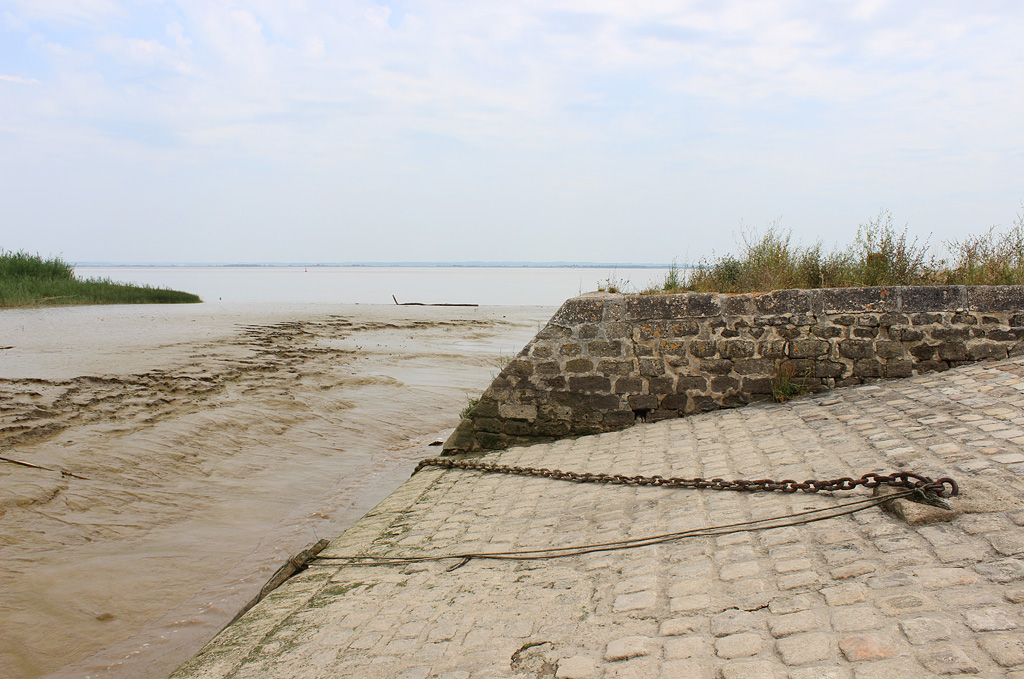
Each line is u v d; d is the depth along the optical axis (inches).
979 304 291.6
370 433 405.1
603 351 311.6
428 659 135.5
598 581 159.8
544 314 1192.2
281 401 426.0
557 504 223.6
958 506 151.9
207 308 1003.3
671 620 133.9
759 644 119.1
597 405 312.5
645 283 521.7
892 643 110.8
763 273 391.9
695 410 308.2
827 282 388.2
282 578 199.8
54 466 285.0
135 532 254.1
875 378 297.7
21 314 780.6
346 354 620.7
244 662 146.0
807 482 185.5
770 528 168.1
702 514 187.8
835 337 299.9
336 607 168.2
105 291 1108.5
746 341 305.0
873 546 146.6
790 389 300.8
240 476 317.1
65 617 200.1
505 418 317.1
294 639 153.5
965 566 130.0
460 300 1827.0
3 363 435.8
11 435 302.5
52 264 1171.3
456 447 319.3
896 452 203.9
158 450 321.4
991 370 274.2
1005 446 189.2
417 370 581.6
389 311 1109.7
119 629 198.7
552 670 124.0
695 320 307.7
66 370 427.2
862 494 175.9
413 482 283.9
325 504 298.0
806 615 125.3
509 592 162.6
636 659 122.3
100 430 330.0
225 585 226.2
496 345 761.0
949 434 209.8
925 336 294.7
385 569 193.9
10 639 187.2
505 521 217.5
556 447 302.5
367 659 139.3
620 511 204.7
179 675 145.0
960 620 113.1
